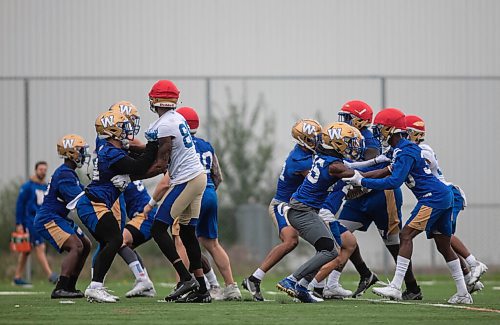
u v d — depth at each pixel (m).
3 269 49.03
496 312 25.19
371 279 31.97
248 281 29.52
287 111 52.81
